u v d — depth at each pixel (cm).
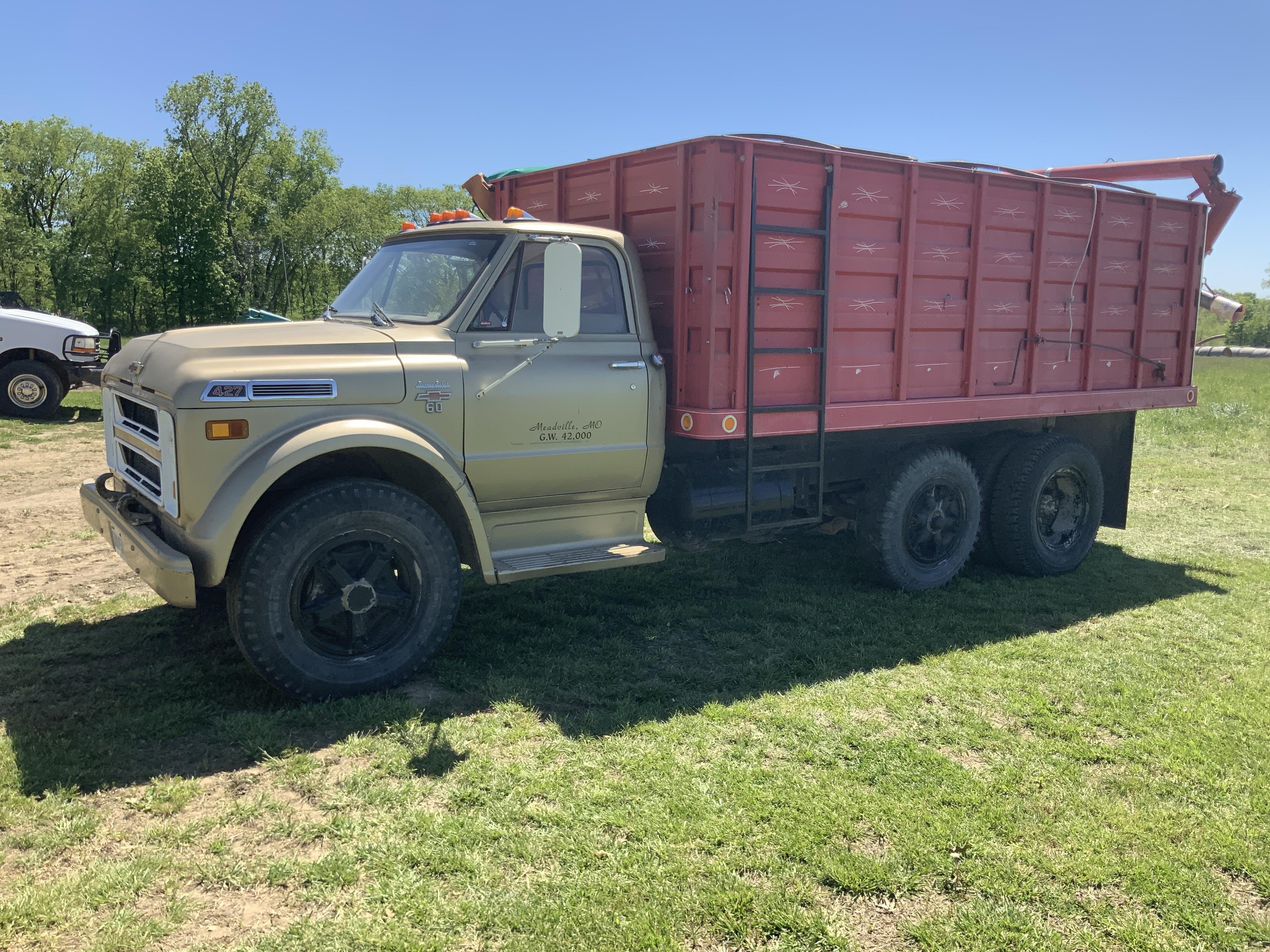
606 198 579
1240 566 743
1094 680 487
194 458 395
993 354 654
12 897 282
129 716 407
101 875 295
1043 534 705
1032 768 386
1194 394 795
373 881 299
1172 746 407
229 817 334
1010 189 638
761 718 429
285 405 412
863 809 348
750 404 532
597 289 511
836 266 560
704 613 587
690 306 525
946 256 614
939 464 638
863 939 278
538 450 487
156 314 6762
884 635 552
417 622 450
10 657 477
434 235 523
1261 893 306
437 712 426
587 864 310
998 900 298
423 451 439
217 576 400
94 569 648
